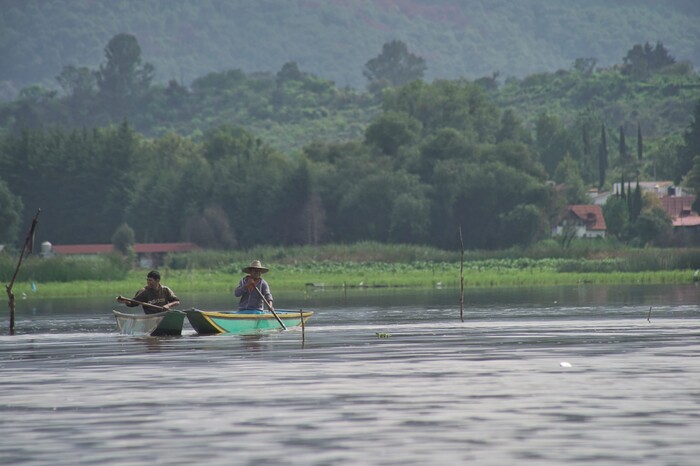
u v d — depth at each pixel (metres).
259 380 75.56
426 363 85.81
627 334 113.69
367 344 104.06
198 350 98.62
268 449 52.16
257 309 123.19
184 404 65.06
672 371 78.56
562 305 176.62
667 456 49.97
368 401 65.50
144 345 104.94
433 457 50.19
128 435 55.72
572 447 52.00
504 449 51.69
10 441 54.41
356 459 49.94
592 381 73.38
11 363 89.12
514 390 69.50
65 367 85.38
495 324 132.25
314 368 82.88
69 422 59.41
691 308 162.12
